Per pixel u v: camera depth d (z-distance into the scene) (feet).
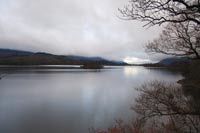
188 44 15.29
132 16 13.00
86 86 148.87
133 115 56.95
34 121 59.06
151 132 24.22
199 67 18.24
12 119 61.31
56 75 268.41
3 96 104.32
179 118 17.92
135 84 146.41
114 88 133.18
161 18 12.41
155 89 18.54
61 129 51.34
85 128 51.49
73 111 70.49
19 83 168.76
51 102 88.02
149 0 12.05
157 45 17.03
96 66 571.28
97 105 79.30
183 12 11.73
